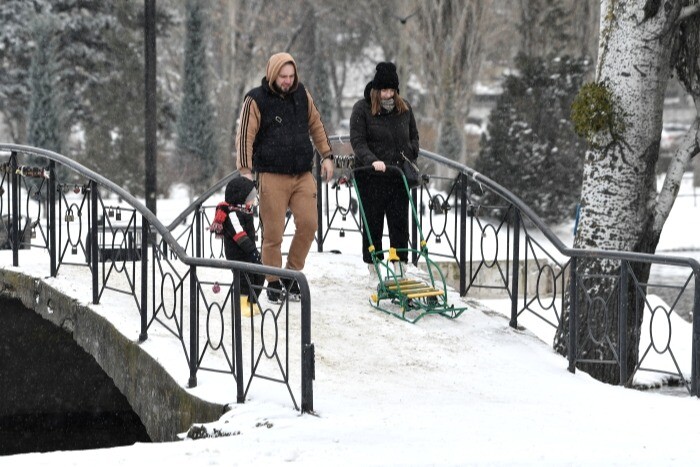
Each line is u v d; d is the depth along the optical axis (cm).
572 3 10094
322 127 2491
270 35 13462
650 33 2533
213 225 2389
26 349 2938
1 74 9619
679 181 2647
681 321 3578
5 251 2995
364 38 14362
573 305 2303
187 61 9712
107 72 9806
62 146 8225
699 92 2669
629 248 2597
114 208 2716
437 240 2883
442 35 11019
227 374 2064
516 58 8450
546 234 2409
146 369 2153
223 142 12069
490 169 8169
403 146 2603
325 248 3731
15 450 3072
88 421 3114
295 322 2414
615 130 2578
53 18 9388
